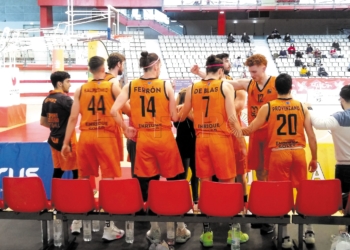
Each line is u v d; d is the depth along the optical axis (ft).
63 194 11.23
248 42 83.87
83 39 35.50
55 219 11.88
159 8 85.46
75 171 14.30
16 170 16.38
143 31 86.02
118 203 11.13
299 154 11.66
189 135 13.98
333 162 15.92
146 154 11.89
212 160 11.77
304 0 82.89
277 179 11.76
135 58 73.26
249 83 12.98
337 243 11.16
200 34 98.22
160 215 11.30
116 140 12.69
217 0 83.46
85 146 12.44
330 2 82.79
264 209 10.85
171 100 11.80
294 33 98.27
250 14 96.12
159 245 11.44
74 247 12.19
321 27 97.25
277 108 11.55
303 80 54.24
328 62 74.84
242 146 12.17
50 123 13.66
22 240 12.91
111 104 12.29
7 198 11.48
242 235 12.41
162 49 80.64
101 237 12.96
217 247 12.16
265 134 12.76
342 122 11.43
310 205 10.87
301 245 11.59
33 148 16.43
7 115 37.76
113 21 51.62
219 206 10.87
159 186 10.92
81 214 11.46
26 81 59.62
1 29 87.20
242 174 13.35
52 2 78.89
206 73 11.94
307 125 11.69
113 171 12.56
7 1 87.25
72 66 57.52
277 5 83.30
